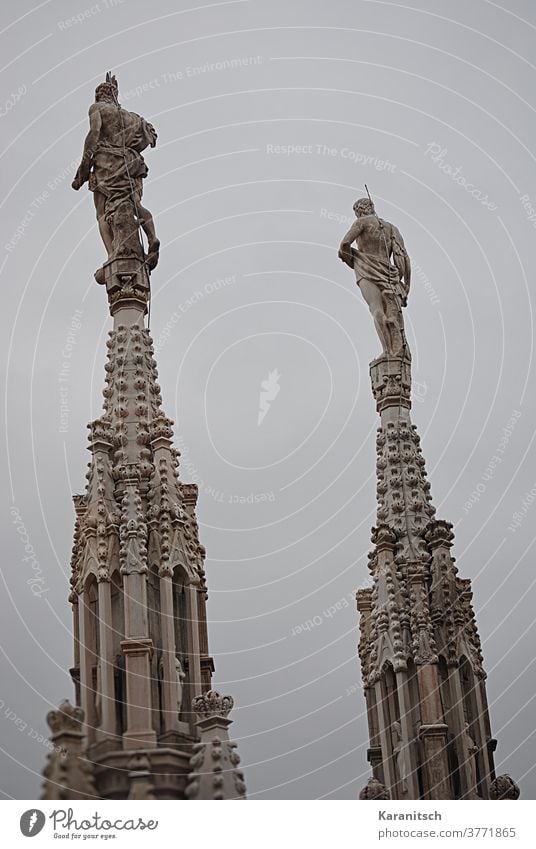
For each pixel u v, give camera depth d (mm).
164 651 27812
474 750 29156
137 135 32562
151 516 28938
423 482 31344
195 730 27328
